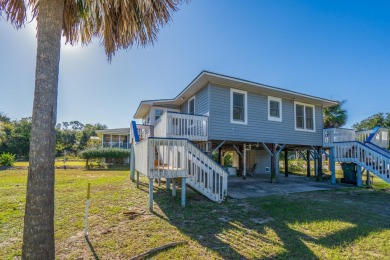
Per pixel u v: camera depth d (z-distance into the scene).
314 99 11.96
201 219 4.98
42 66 2.59
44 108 2.55
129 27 3.50
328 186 10.21
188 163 6.67
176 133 8.77
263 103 11.00
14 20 3.43
